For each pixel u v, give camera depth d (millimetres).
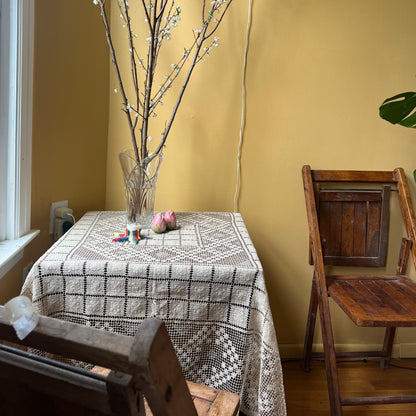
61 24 1583
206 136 1844
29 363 468
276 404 1039
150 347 391
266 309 1049
